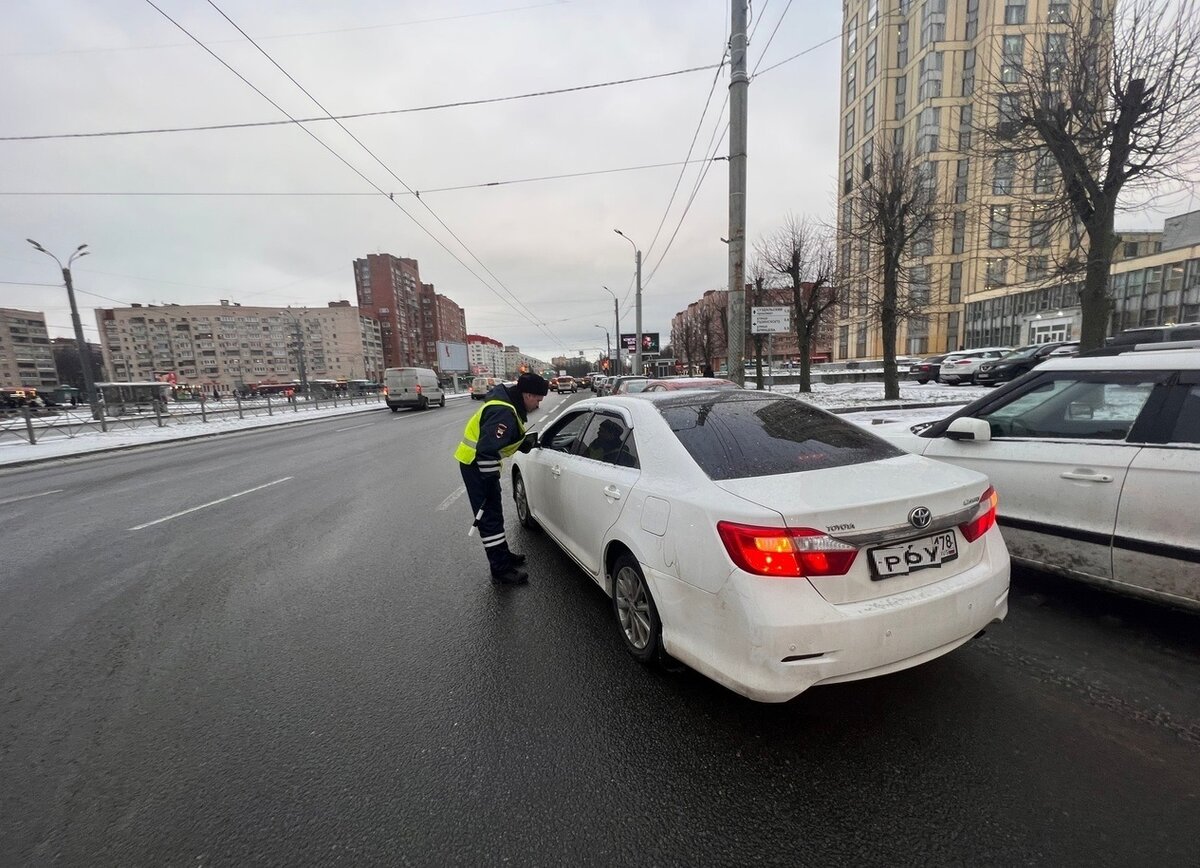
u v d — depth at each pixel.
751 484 2.31
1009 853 1.69
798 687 2.00
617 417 3.37
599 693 2.62
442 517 6.07
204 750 2.33
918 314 18.22
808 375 22.58
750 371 44.81
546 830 1.85
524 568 4.32
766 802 1.93
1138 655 2.75
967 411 3.88
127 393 38.94
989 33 28.91
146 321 105.75
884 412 12.95
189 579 4.40
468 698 2.64
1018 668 2.68
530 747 2.27
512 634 3.26
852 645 2.01
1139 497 2.83
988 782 1.98
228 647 3.24
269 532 5.73
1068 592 3.43
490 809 1.95
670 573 2.40
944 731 2.25
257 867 1.74
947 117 33.75
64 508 7.45
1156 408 2.92
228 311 109.06
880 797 1.93
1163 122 8.59
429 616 3.56
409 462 10.30
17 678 2.97
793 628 1.97
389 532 5.55
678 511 2.39
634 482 2.80
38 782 2.16
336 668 2.96
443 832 1.85
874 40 39.28
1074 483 3.10
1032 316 35.38
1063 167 9.52
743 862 1.71
